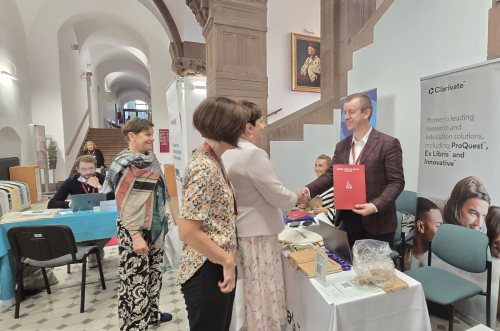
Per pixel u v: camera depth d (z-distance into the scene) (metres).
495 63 1.69
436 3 2.20
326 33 3.46
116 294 2.48
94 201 2.62
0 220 2.28
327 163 2.46
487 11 1.86
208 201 0.99
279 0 5.48
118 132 11.55
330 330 1.09
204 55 5.80
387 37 2.66
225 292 1.05
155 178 1.81
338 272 1.32
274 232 1.39
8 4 6.50
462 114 1.90
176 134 2.64
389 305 1.18
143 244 1.74
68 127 8.54
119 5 7.26
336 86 3.38
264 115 2.90
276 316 1.39
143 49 9.46
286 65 5.64
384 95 2.73
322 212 2.17
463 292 1.60
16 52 6.79
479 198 1.81
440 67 2.20
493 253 1.75
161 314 2.06
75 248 2.13
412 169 2.51
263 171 1.28
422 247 2.26
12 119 6.41
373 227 1.55
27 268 2.48
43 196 6.88
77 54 9.67
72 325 2.06
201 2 2.78
